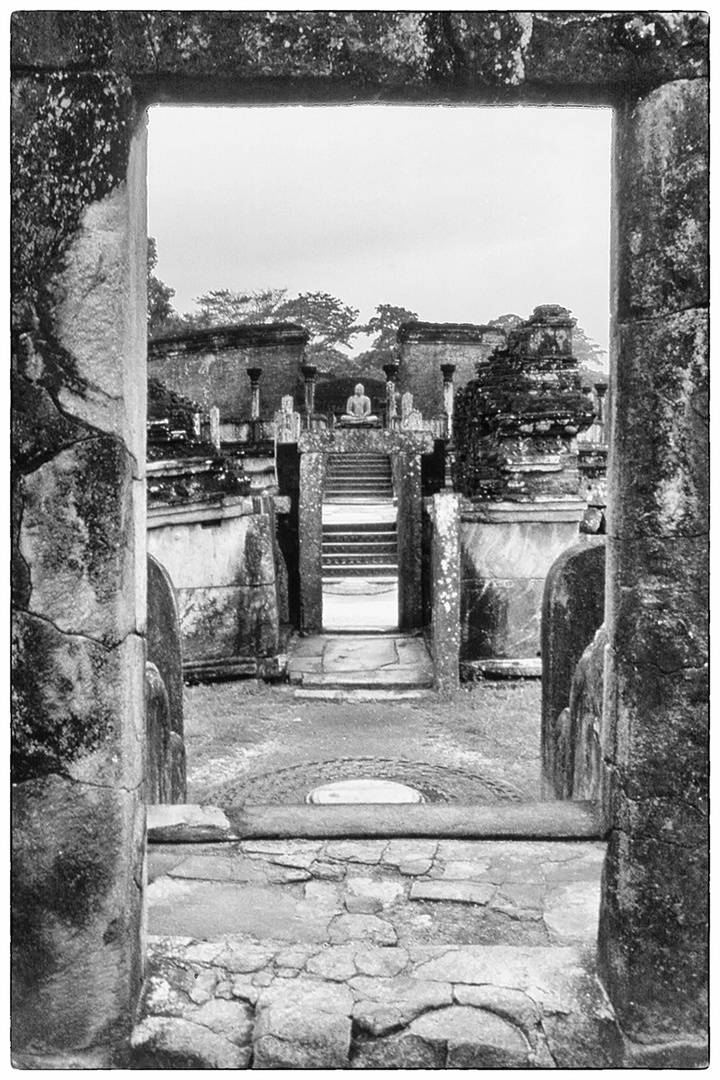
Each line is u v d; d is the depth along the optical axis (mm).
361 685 9570
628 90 2689
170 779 5273
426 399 29359
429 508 9734
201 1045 2756
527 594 9922
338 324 42344
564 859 4086
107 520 2629
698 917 2742
